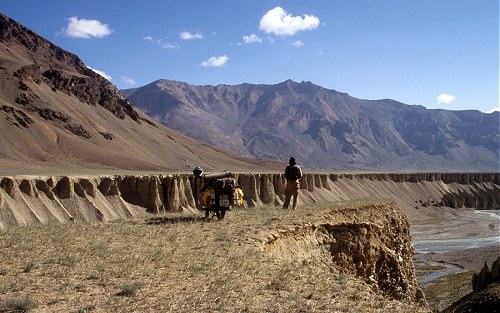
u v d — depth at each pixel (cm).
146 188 6769
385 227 2922
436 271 6291
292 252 1956
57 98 16625
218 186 2370
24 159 11969
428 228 11056
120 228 2039
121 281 1180
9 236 1772
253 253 1554
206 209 2362
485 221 12788
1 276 1201
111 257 1432
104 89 19775
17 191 5381
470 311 2533
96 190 6259
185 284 1170
